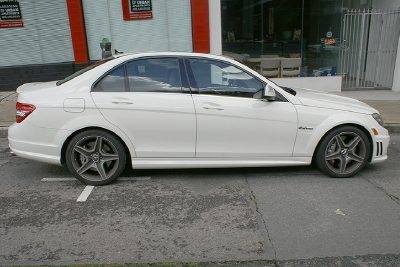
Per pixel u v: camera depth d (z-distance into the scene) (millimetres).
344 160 4684
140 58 4398
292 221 3650
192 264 2986
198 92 4387
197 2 9773
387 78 10500
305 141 4539
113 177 4496
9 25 9641
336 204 4004
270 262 3012
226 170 5031
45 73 10031
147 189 4430
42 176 4871
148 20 10086
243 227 3547
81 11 9680
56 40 9969
